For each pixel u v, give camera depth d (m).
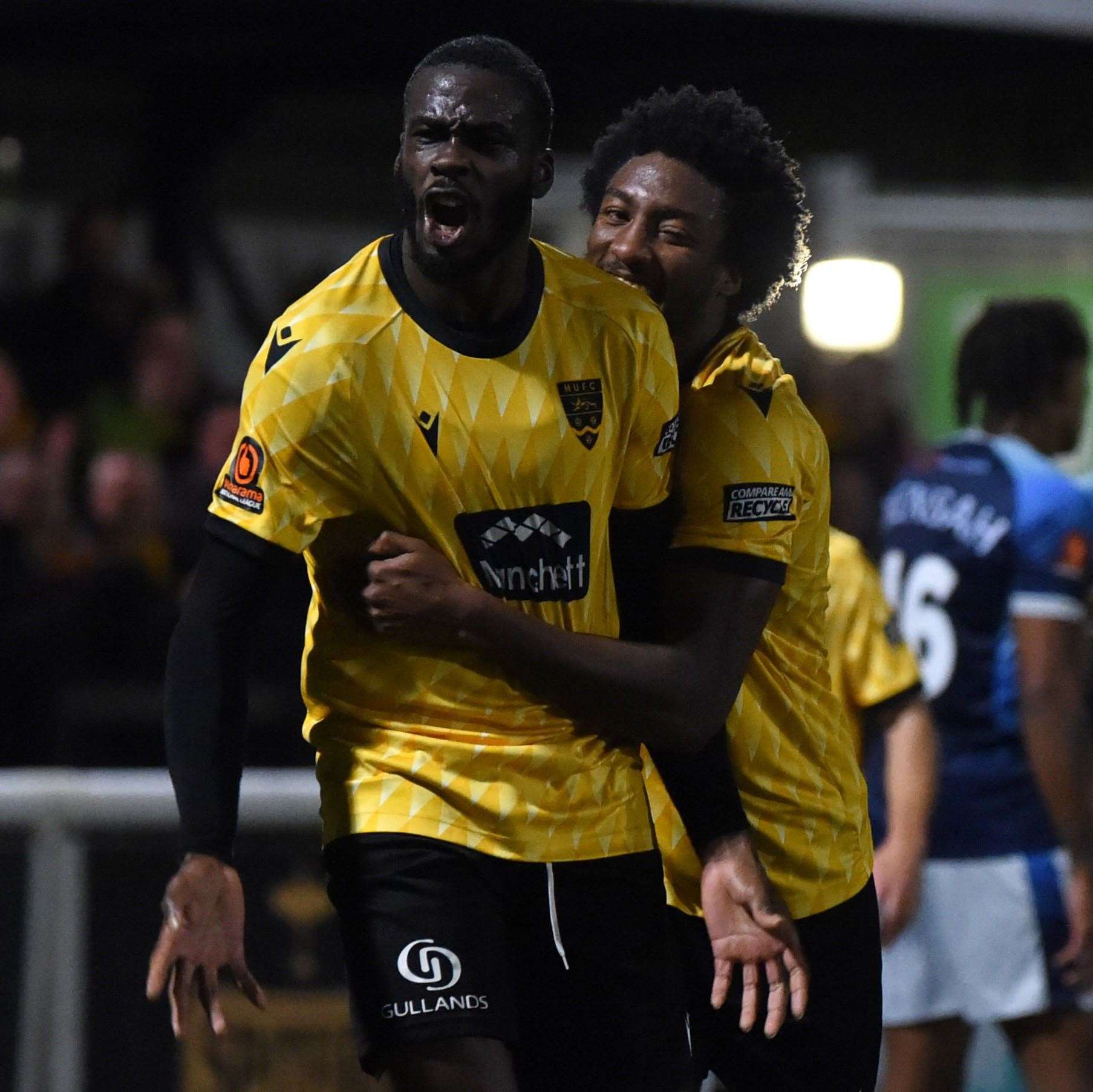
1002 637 13.95
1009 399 14.41
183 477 21.88
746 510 9.33
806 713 10.33
